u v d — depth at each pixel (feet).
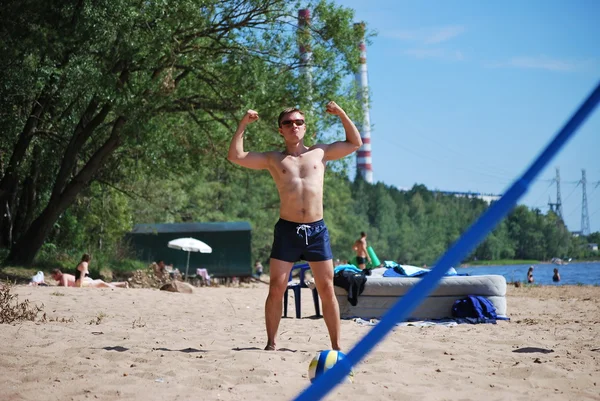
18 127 85.56
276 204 242.58
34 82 78.54
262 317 41.42
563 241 539.70
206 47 87.81
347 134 24.44
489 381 18.99
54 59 80.79
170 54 81.30
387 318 6.56
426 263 468.34
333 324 23.70
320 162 23.98
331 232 298.35
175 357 22.20
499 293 39.17
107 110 88.38
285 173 23.62
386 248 430.61
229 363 21.11
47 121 88.89
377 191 451.94
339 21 90.12
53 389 17.52
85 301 47.44
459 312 38.32
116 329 30.45
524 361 22.27
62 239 113.39
